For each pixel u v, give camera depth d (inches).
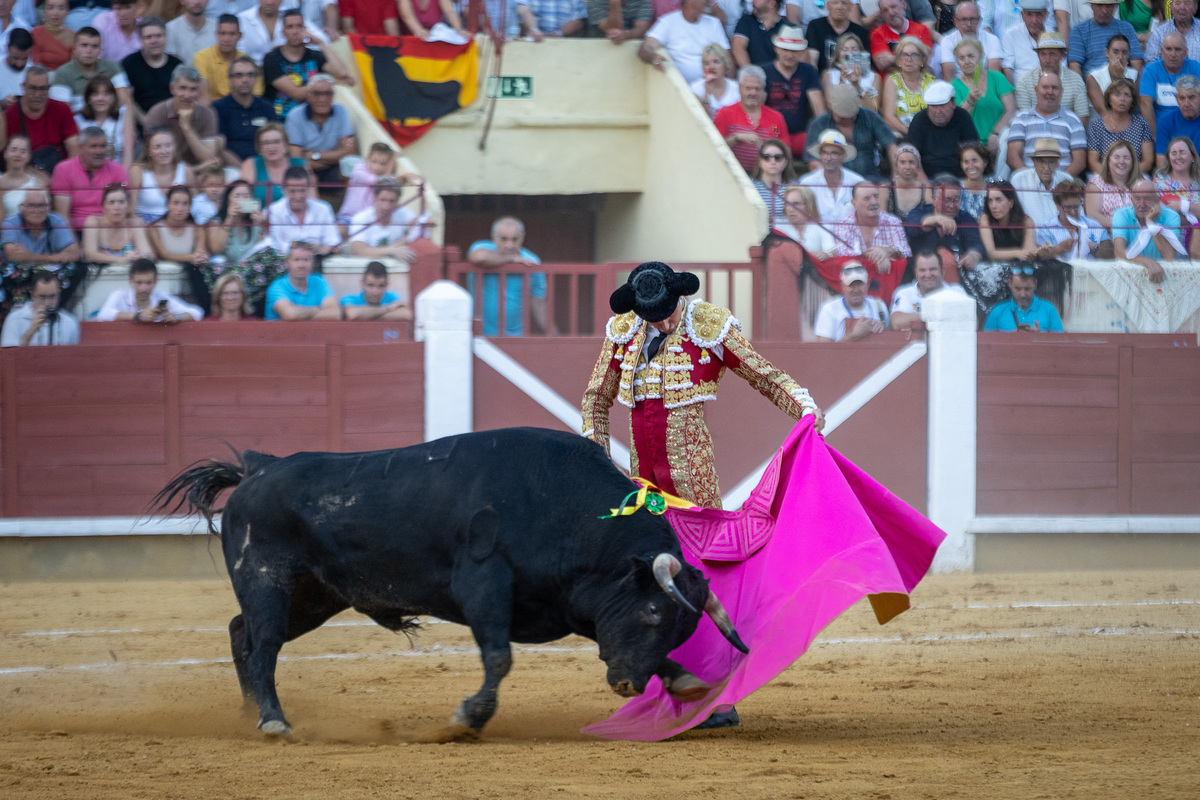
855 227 1218.6
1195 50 1478.8
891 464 1175.6
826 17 1397.6
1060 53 1405.0
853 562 505.4
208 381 1108.5
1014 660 753.0
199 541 1112.8
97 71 1215.6
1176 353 1222.9
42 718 597.0
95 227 1118.4
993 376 1188.5
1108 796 408.2
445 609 528.1
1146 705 605.6
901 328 1200.8
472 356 1122.7
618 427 1143.0
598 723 548.4
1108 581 1115.9
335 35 1387.8
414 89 1416.1
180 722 582.6
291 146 1235.2
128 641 831.1
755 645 514.0
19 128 1168.2
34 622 901.2
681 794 412.2
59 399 1098.1
